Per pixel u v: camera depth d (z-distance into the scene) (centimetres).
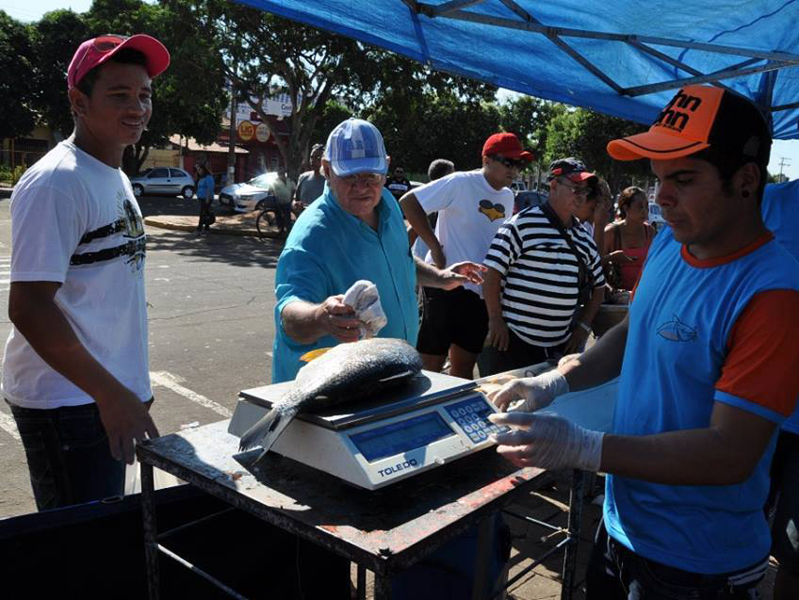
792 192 265
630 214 538
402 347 173
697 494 162
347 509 145
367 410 155
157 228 1836
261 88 2100
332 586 242
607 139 3030
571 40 335
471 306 436
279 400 155
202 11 1936
